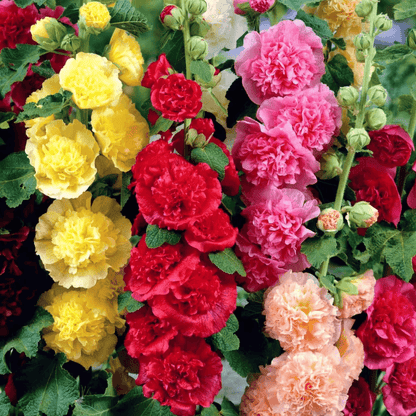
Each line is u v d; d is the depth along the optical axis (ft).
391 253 3.41
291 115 3.20
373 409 4.06
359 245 4.00
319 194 3.74
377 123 3.19
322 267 3.41
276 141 3.15
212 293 2.92
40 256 3.24
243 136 3.33
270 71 3.26
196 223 2.88
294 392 3.07
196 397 2.96
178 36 3.34
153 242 2.82
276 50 3.25
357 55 3.25
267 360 3.55
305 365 3.09
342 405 3.21
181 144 3.16
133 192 3.33
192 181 2.84
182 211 2.85
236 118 3.63
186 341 3.05
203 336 2.91
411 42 3.27
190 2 3.01
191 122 3.16
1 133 3.56
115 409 3.35
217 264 2.90
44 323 3.30
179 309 2.90
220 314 2.97
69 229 3.18
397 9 3.47
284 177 3.23
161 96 2.88
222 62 3.72
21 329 3.34
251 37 3.35
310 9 3.89
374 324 3.52
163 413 3.27
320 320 3.14
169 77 2.88
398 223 3.63
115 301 3.44
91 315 3.36
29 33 3.52
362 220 3.15
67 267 3.27
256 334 3.53
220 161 3.01
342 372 3.21
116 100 3.22
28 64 3.46
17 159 3.32
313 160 3.17
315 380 3.06
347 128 3.75
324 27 3.64
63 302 3.36
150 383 2.95
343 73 3.68
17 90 3.53
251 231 3.29
